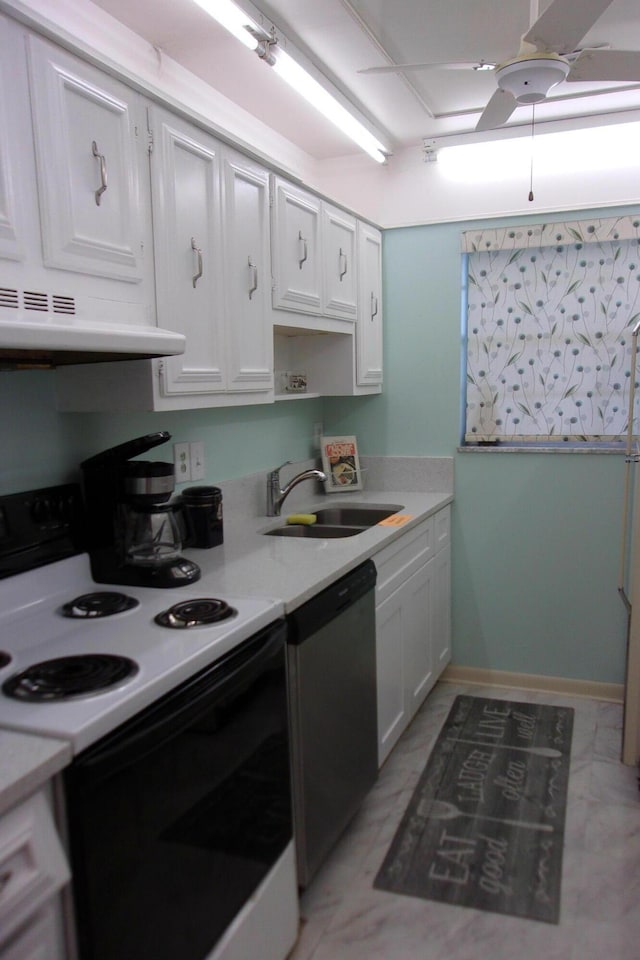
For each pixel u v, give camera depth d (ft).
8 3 4.18
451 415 10.66
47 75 4.54
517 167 9.87
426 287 10.59
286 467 10.09
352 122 8.75
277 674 5.28
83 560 5.90
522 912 6.06
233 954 4.60
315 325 8.64
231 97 8.34
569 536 10.21
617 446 9.90
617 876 6.46
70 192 4.75
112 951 3.55
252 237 7.00
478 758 8.57
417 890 6.37
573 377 9.98
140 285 5.47
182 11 6.44
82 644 4.57
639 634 8.13
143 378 5.69
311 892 6.38
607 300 9.70
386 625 7.86
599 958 5.56
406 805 7.64
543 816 7.38
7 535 5.24
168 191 5.69
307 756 5.84
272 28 6.56
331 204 8.87
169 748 3.96
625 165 9.40
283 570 6.40
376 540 7.50
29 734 3.40
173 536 6.12
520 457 10.32
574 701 10.17
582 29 5.16
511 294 10.15
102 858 3.48
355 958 5.64
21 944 3.14
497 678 10.80
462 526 10.77
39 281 4.56
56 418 6.04
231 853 4.64
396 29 6.99
